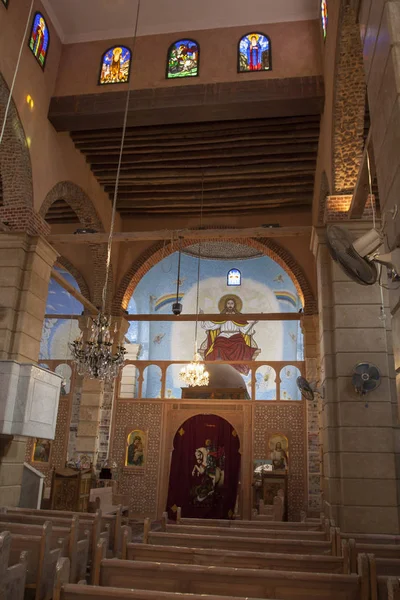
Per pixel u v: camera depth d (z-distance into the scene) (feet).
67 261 56.75
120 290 55.16
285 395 66.49
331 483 30.09
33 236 37.11
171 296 70.95
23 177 36.55
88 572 20.45
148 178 50.78
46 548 17.84
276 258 55.47
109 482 49.42
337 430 30.94
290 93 38.34
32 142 37.50
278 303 69.10
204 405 54.70
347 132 33.27
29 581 17.69
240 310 69.51
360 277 20.36
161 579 14.98
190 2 40.75
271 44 40.47
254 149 46.24
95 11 41.52
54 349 70.95
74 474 39.63
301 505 50.06
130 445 54.39
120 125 40.78
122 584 15.26
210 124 43.09
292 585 14.49
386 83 16.15
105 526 22.91
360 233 33.81
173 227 57.00
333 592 14.35
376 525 28.60
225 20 41.73
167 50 41.45
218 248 70.64
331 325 33.06
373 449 29.81
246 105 38.83
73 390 55.88
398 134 14.99
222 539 21.93
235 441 54.75
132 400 55.72
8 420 30.19
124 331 55.21
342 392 30.94
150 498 52.60
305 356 51.57
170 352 69.97
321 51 39.27
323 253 34.65
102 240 40.93
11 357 34.45
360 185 29.94
